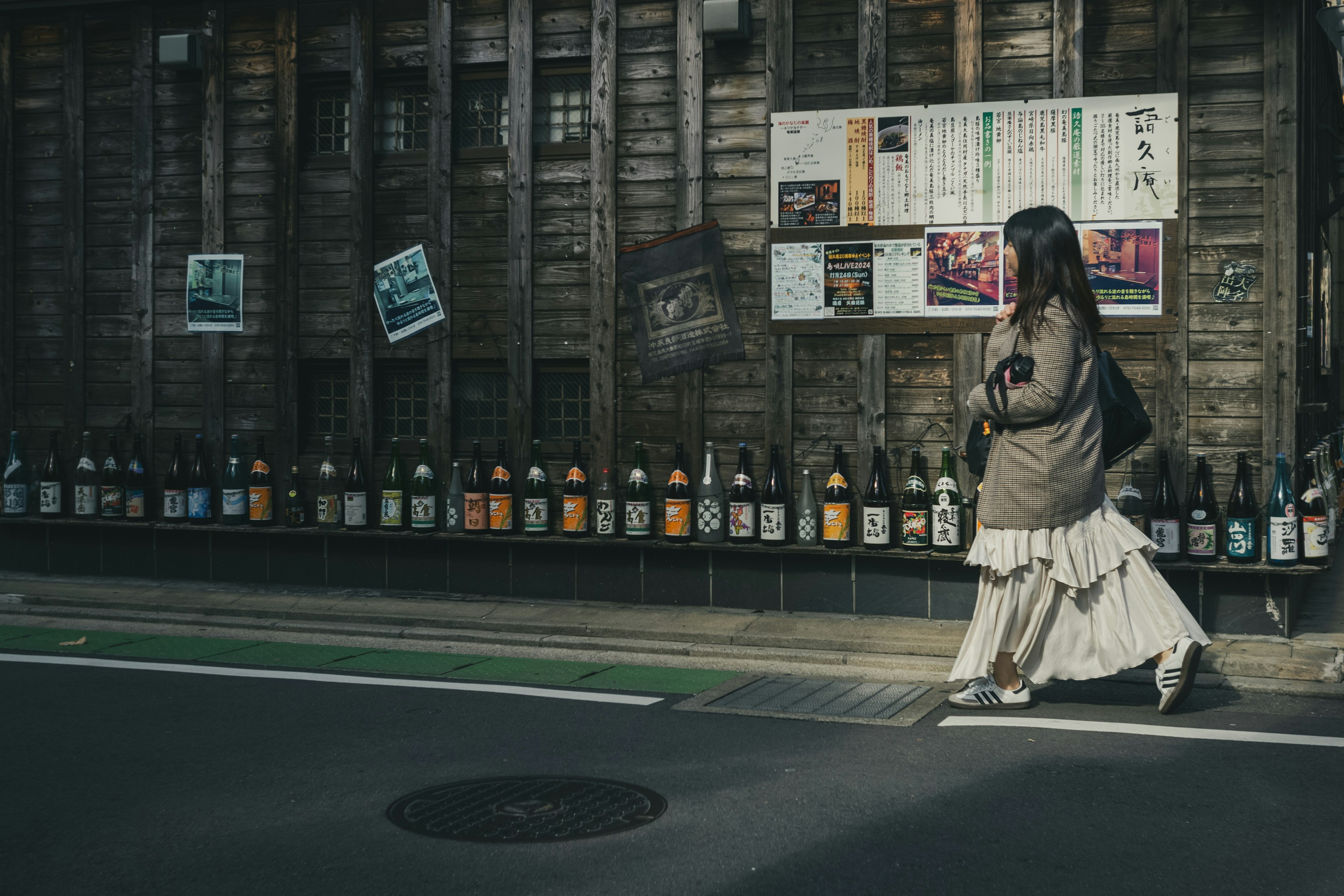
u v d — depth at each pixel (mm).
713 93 7121
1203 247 6340
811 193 6910
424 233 7742
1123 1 6438
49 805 3764
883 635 6352
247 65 8078
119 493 8328
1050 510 4680
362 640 6695
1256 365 6270
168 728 4719
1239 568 6141
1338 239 13312
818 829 3480
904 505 6773
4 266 8594
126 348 8383
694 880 3102
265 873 3174
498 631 6766
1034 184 6543
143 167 8305
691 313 7188
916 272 6758
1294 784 3881
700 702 5156
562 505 7520
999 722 4742
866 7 6797
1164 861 3215
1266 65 6227
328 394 8078
